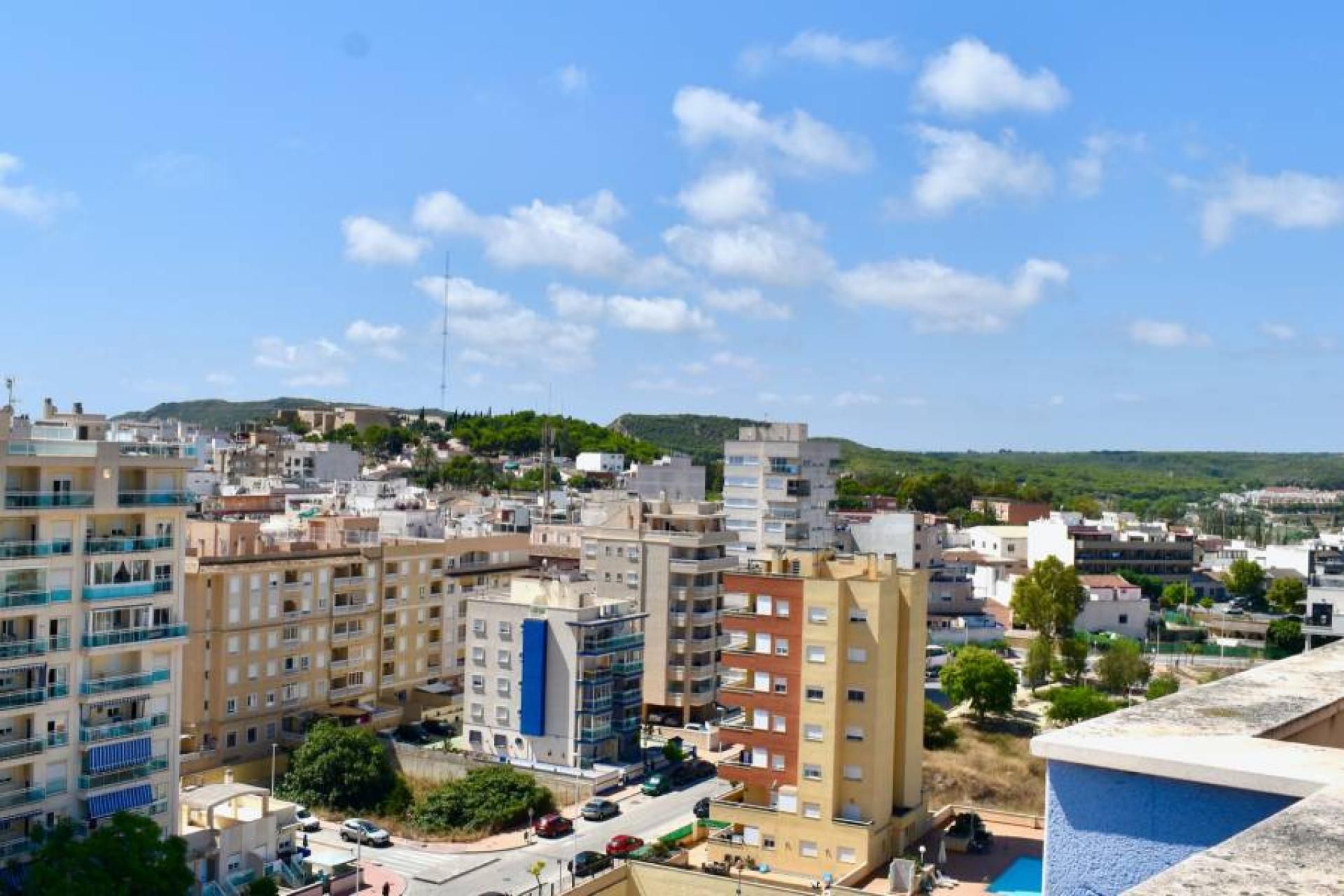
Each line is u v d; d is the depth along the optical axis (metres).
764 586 91.12
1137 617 197.62
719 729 92.50
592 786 117.88
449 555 149.62
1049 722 137.75
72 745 83.12
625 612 131.12
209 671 121.12
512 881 98.00
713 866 88.31
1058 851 11.02
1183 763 10.21
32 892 71.44
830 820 87.00
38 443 82.88
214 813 92.75
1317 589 117.69
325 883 93.38
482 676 128.88
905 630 91.19
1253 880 7.47
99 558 84.44
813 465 188.00
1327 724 12.62
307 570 130.88
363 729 126.38
